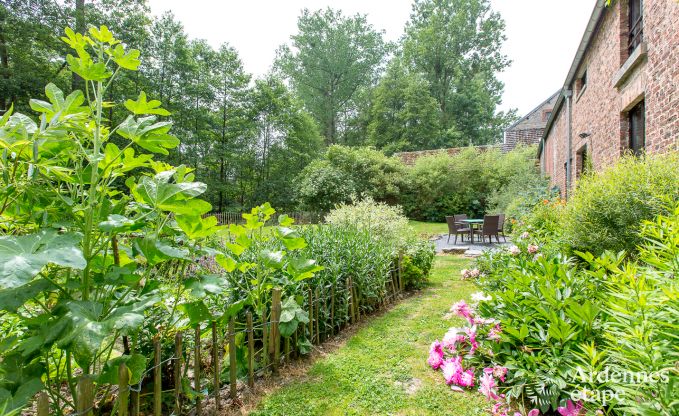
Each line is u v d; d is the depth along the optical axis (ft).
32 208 4.81
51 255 3.77
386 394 7.04
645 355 3.81
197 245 7.09
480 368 7.29
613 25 18.33
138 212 5.61
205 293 5.85
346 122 107.86
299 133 86.79
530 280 7.38
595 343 5.75
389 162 62.34
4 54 45.11
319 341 9.74
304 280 9.66
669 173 10.50
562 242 12.55
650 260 5.01
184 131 68.74
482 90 96.22
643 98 15.29
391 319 11.67
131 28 55.36
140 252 5.29
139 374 4.86
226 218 61.87
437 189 59.41
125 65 5.55
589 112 23.34
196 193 5.20
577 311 5.87
